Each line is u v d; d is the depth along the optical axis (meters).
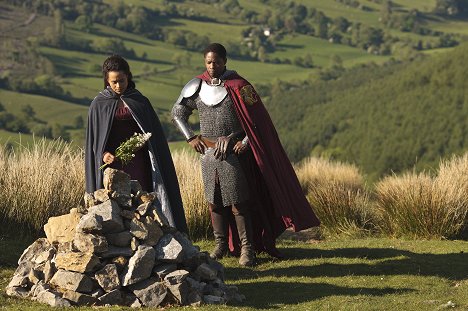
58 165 9.81
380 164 98.69
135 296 6.09
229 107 7.94
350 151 105.38
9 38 194.25
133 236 6.26
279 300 6.59
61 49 194.12
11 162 9.95
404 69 127.19
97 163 7.12
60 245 6.32
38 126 117.44
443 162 12.85
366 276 7.62
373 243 9.66
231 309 6.04
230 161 7.98
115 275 6.09
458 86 105.00
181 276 6.16
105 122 7.14
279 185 8.06
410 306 6.32
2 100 137.75
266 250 8.49
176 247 6.25
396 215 10.67
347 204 11.19
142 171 7.27
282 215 8.02
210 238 9.93
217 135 8.02
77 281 6.03
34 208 9.12
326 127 116.50
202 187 10.15
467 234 10.49
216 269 6.73
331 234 10.88
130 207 6.42
